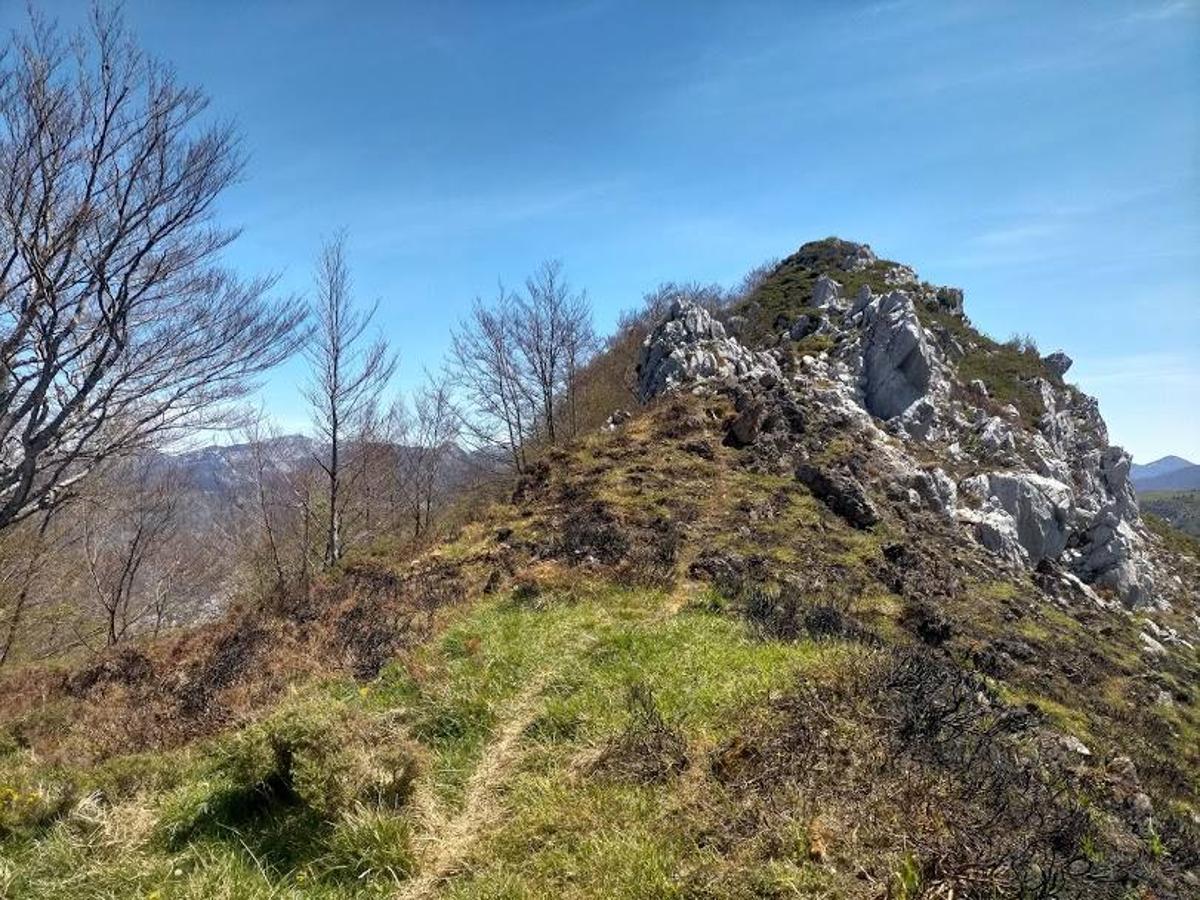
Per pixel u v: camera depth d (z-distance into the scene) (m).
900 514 19.33
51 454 10.87
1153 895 5.53
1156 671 15.85
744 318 39.62
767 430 21.81
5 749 10.23
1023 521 23.16
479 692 8.19
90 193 9.92
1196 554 33.91
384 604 13.80
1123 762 9.94
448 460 37.12
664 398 25.20
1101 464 32.81
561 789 6.08
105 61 9.79
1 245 9.52
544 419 33.94
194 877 5.28
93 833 6.18
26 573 20.03
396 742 6.84
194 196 10.75
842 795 5.26
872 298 33.50
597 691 7.85
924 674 7.12
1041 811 5.61
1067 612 18.17
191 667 13.45
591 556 14.02
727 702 7.02
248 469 30.91
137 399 11.36
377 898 5.14
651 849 5.01
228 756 6.93
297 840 5.87
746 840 4.93
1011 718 7.38
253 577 27.42
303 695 9.59
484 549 15.79
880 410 27.95
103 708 11.63
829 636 9.69
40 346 9.95
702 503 17.36
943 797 5.25
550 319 30.98
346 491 27.47
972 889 4.41
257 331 12.23
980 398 30.72
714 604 11.13
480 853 5.48
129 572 26.03
